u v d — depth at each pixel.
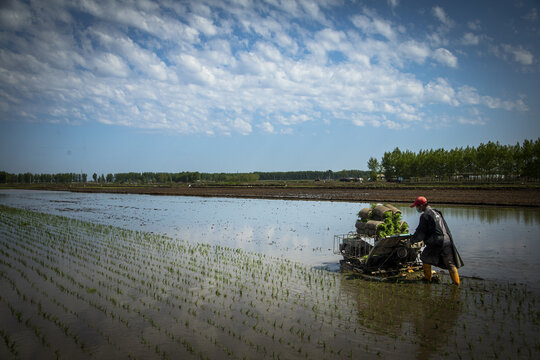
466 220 24.91
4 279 11.50
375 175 130.50
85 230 23.09
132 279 11.45
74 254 15.41
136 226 25.38
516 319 7.71
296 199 53.81
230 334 7.25
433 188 64.38
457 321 7.69
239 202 49.56
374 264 11.47
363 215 12.65
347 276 11.53
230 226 24.64
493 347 6.47
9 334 7.36
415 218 27.23
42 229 23.58
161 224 26.31
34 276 11.85
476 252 14.48
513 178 80.62
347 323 7.72
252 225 25.00
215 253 15.54
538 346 6.47
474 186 63.84
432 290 9.83
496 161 80.62
